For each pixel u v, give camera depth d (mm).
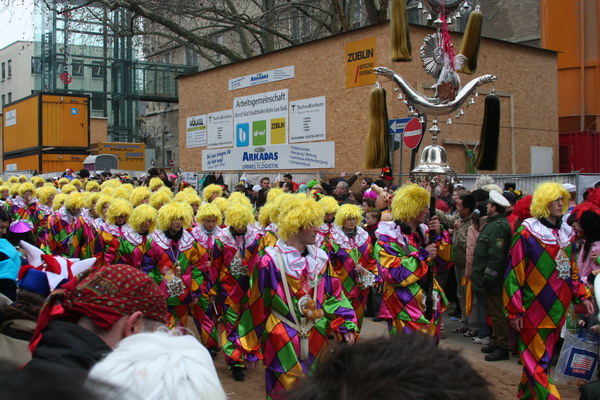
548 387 5559
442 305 6078
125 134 41188
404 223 5801
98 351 2375
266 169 20406
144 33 27234
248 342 5047
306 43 18516
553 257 5648
